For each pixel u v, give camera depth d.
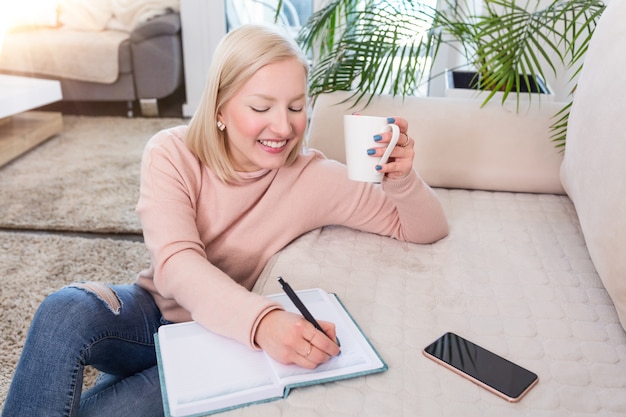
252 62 0.91
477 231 1.26
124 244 1.96
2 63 3.43
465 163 1.47
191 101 3.57
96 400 0.92
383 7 1.63
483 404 0.75
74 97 3.50
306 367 0.76
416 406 0.74
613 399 0.77
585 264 1.13
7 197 2.31
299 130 0.99
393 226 1.21
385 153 0.96
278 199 1.12
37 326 0.92
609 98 1.05
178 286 0.90
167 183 1.00
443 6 2.24
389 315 0.94
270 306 0.82
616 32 1.12
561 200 1.44
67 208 2.22
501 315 0.96
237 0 3.41
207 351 0.80
